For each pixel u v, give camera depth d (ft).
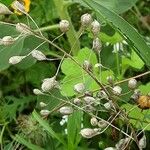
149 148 1.24
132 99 1.11
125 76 1.38
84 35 1.49
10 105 1.34
